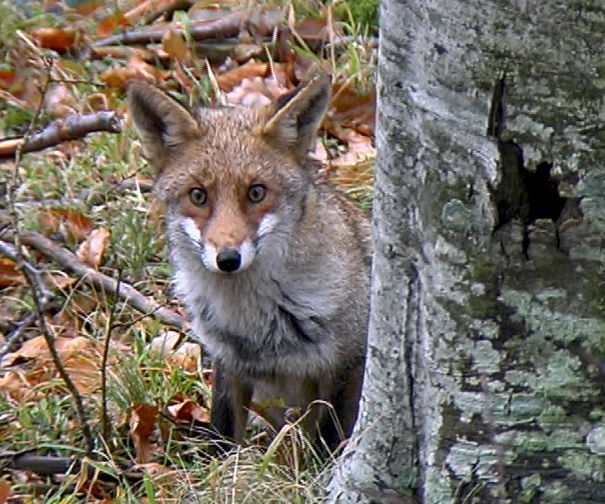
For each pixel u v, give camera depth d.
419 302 7.37
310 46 16.25
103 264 13.06
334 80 15.30
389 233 7.40
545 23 6.40
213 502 9.02
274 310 10.17
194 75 15.81
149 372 11.32
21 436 10.68
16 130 14.96
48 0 17.19
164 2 17.28
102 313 12.18
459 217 6.89
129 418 10.67
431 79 6.88
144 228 13.18
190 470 9.71
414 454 7.64
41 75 15.43
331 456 9.17
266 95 15.29
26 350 11.70
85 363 11.48
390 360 7.58
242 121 10.22
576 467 7.02
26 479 10.10
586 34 6.36
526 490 7.12
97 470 9.76
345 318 10.34
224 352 10.52
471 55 6.64
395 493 7.74
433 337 7.18
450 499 7.33
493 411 7.07
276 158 10.05
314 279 10.15
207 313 10.41
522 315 6.89
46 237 13.26
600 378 6.88
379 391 7.69
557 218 6.79
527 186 6.77
